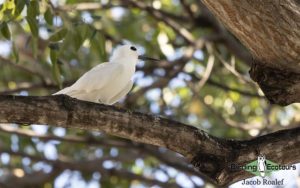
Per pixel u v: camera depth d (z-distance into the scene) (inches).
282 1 267.7
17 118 259.3
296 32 274.2
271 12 268.2
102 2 607.2
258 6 266.2
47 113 261.6
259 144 284.7
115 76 351.9
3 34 374.3
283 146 284.2
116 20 627.2
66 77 510.3
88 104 268.7
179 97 610.2
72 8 443.8
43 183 600.7
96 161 585.6
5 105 256.1
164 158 551.5
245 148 283.7
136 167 623.2
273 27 273.0
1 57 549.3
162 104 576.1
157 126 276.2
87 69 573.0
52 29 423.5
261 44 283.4
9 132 520.1
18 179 595.8
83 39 394.0
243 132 591.2
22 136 537.0
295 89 304.3
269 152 283.3
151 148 552.7
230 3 266.4
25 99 259.6
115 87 355.6
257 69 306.0
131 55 411.2
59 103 263.6
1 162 619.2
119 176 578.9
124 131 274.4
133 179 576.1
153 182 572.1
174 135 277.7
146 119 275.6
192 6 599.5
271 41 279.9
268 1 265.7
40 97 262.5
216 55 559.2
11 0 379.6
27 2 364.5
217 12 275.3
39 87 538.3
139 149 551.5
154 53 608.7
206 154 282.7
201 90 612.1
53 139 532.7
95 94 353.4
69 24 392.2
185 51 591.2
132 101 547.8
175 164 544.7
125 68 358.0
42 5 411.5
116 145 549.3
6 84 608.7
